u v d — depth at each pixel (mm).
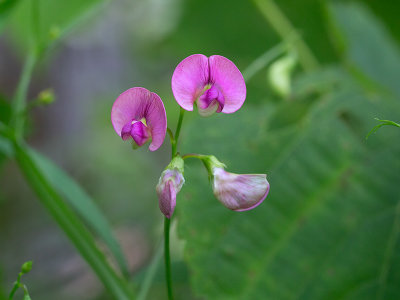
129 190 878
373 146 401
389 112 415
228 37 752
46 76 1101
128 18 1149
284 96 410
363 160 397
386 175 393
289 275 377
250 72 414
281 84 412
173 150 296
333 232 384
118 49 1247
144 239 798
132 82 1271
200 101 300
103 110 1020
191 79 298
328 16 472
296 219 386
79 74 1187
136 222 838
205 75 300
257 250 380
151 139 298
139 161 941
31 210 785
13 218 761
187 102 298
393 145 400
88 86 1211
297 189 393
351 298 374
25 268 304
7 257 723
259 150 401
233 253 378
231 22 741
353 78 437
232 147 401
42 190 346
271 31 727
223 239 379
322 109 413
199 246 378
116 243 355
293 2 646
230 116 407
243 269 377
